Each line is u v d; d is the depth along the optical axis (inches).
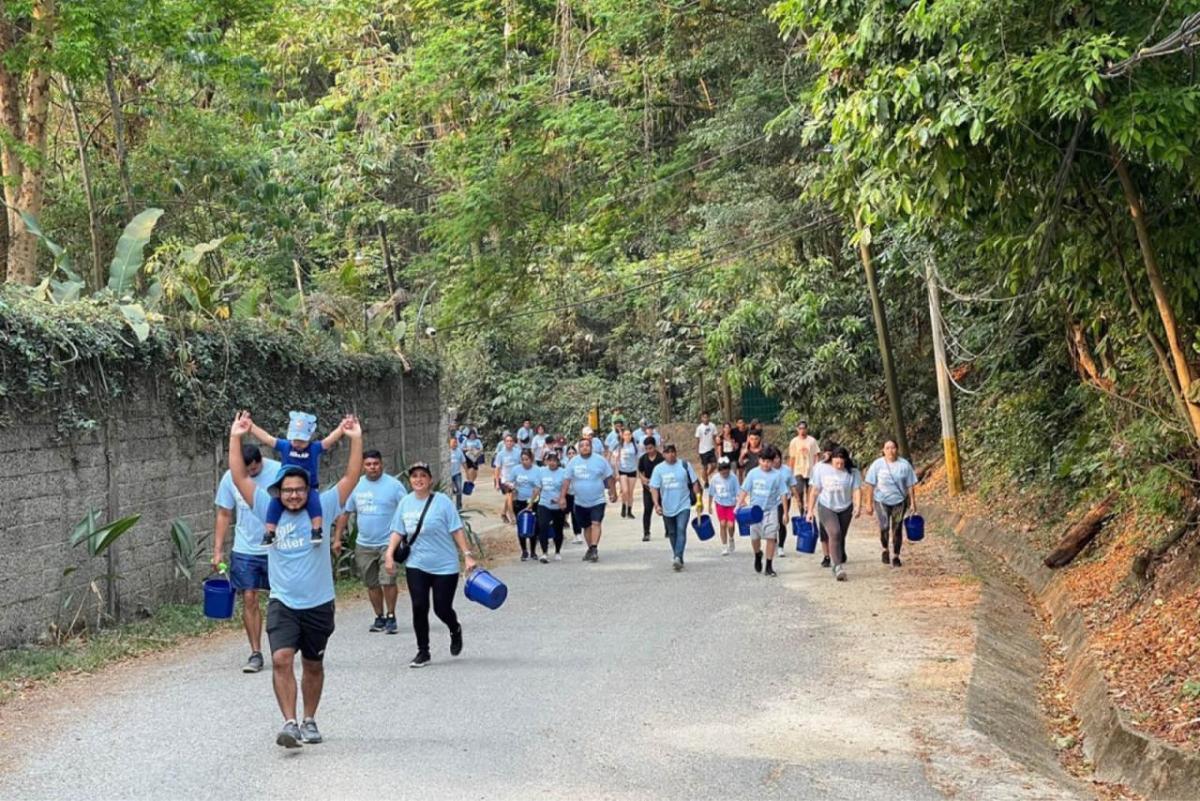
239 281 778.2
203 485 580.7
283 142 1034.7
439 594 421.1
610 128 1006.4
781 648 444.5
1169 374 438.6
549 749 305.4
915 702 361.1
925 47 388.2
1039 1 353.1
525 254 1135.6
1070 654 479.2
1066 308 575.5
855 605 542.9
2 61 634.8
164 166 791.1
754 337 1193.4
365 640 474.0
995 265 575.5
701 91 1110.4
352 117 1272.1
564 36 1017.5
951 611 520.7
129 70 757.9
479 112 1104.8
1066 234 436.8
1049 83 338.0
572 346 1975.9
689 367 1534.2
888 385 1048.2
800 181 897.5
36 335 449.7
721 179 1031.6
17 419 442.6
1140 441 502.6
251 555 410.3
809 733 325.4
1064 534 682.2
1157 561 482.0
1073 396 771.4
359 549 491.5
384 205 1223.5
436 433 989.2
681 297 1144.8
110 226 782.5
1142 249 396.5
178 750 305.6
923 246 655.8
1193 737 310.7
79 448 479.8
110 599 495.2
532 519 723.4
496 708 349.7
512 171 1064.8
